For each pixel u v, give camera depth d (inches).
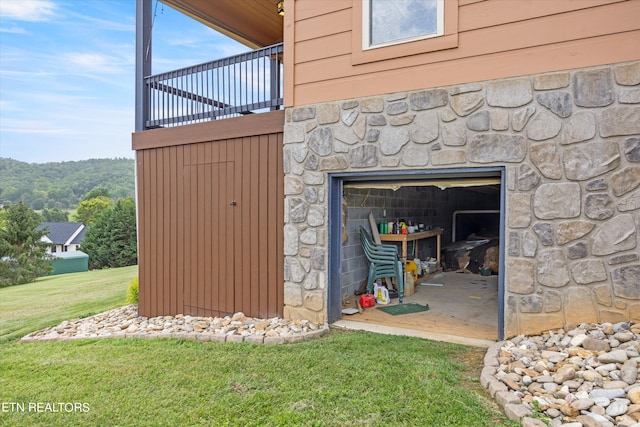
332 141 173.9
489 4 143.4
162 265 232.1
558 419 87.7
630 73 124.2
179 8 274.8
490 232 367.9
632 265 124.0
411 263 254.5
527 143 137.6
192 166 218.5
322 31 176.1
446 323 174.6
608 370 101.7
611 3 126.4
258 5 288.2
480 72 145.1
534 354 120.7
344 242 216.4
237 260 202.8
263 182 194.7
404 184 185.9
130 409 106.3
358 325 174.2
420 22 156.7
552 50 134.0
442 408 98.3
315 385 114.6
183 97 223.5
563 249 132.9
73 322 249.4
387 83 162.1
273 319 187.5
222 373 126.7
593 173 128.8
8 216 843.4
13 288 598.5
